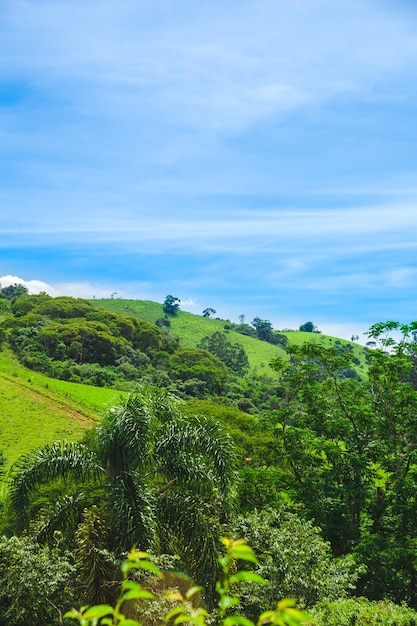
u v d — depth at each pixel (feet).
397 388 74.49
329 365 83.35
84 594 40.83
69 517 47.73
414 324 74.79
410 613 38.14
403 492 69.26
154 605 36.01
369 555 64.13
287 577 43.78
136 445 45.29
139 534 42.11
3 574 39.73
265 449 90.22
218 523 45.44
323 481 75.05
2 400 182.50
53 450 48.80
